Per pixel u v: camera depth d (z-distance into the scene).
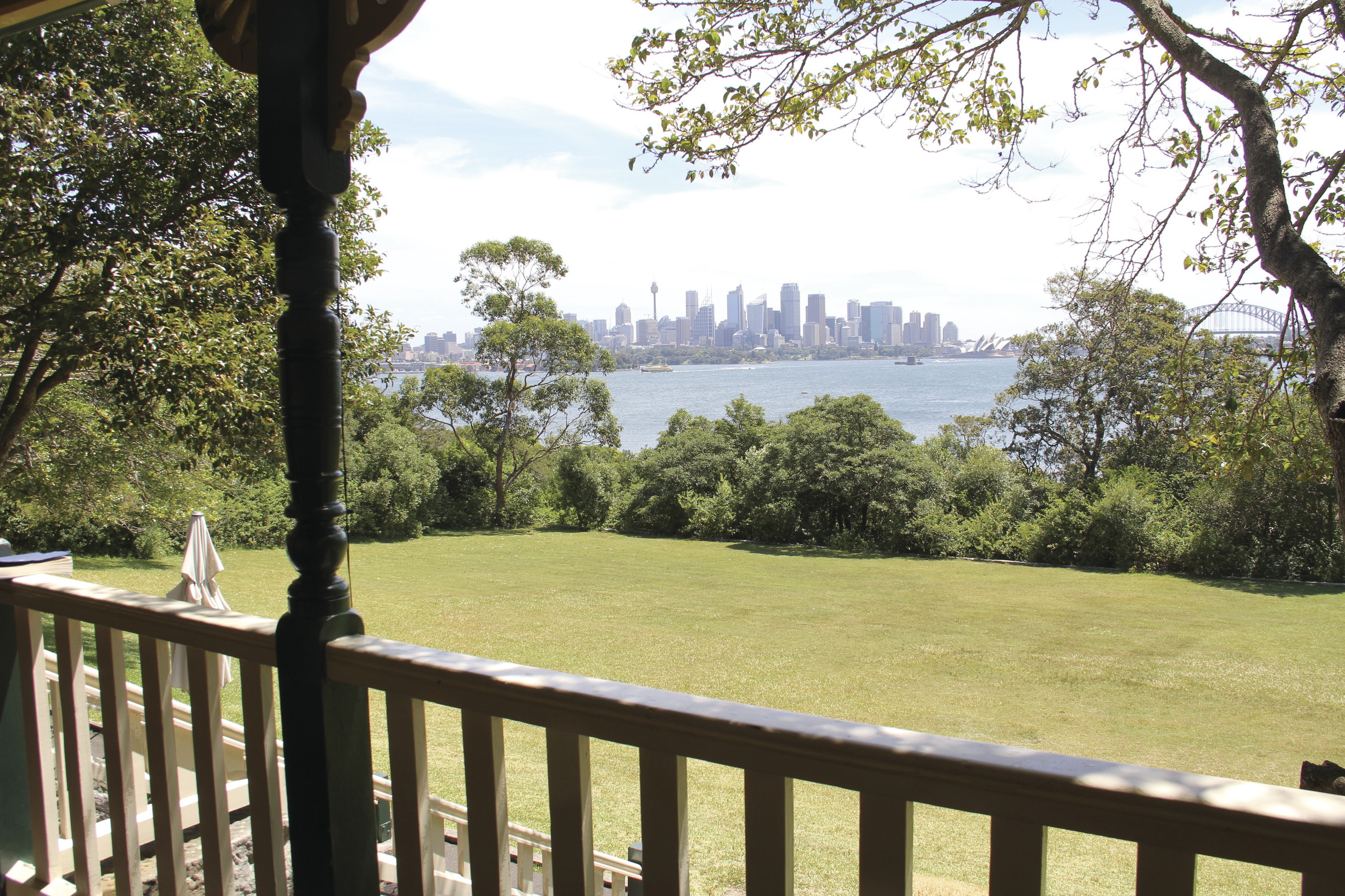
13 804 1.83
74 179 7.88
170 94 8.84
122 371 7.60
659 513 34.50
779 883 0.92
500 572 26.33
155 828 1.57
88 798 1.71
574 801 1.06
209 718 1.46
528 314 35.66
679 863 0.99
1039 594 22.44
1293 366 4.51
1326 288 3.49
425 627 19.28
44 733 1.79
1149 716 13.55
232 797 2.93
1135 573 24.62
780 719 0.91
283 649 1.31
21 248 7.33
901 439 30.55
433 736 10.05
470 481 36.75
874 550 29.66
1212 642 17.67
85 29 8.48
